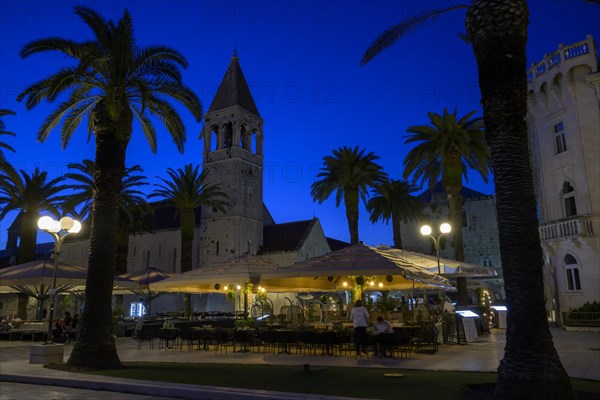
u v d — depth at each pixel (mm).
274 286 23578
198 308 57719
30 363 16422
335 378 11734
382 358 15969
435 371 12867
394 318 22438
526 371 8828
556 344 20000
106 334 15680
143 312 60156
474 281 33812
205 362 16266
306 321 23875
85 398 10641
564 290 30609
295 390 10117
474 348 18469
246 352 19250
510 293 9375
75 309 54969
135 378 12336
